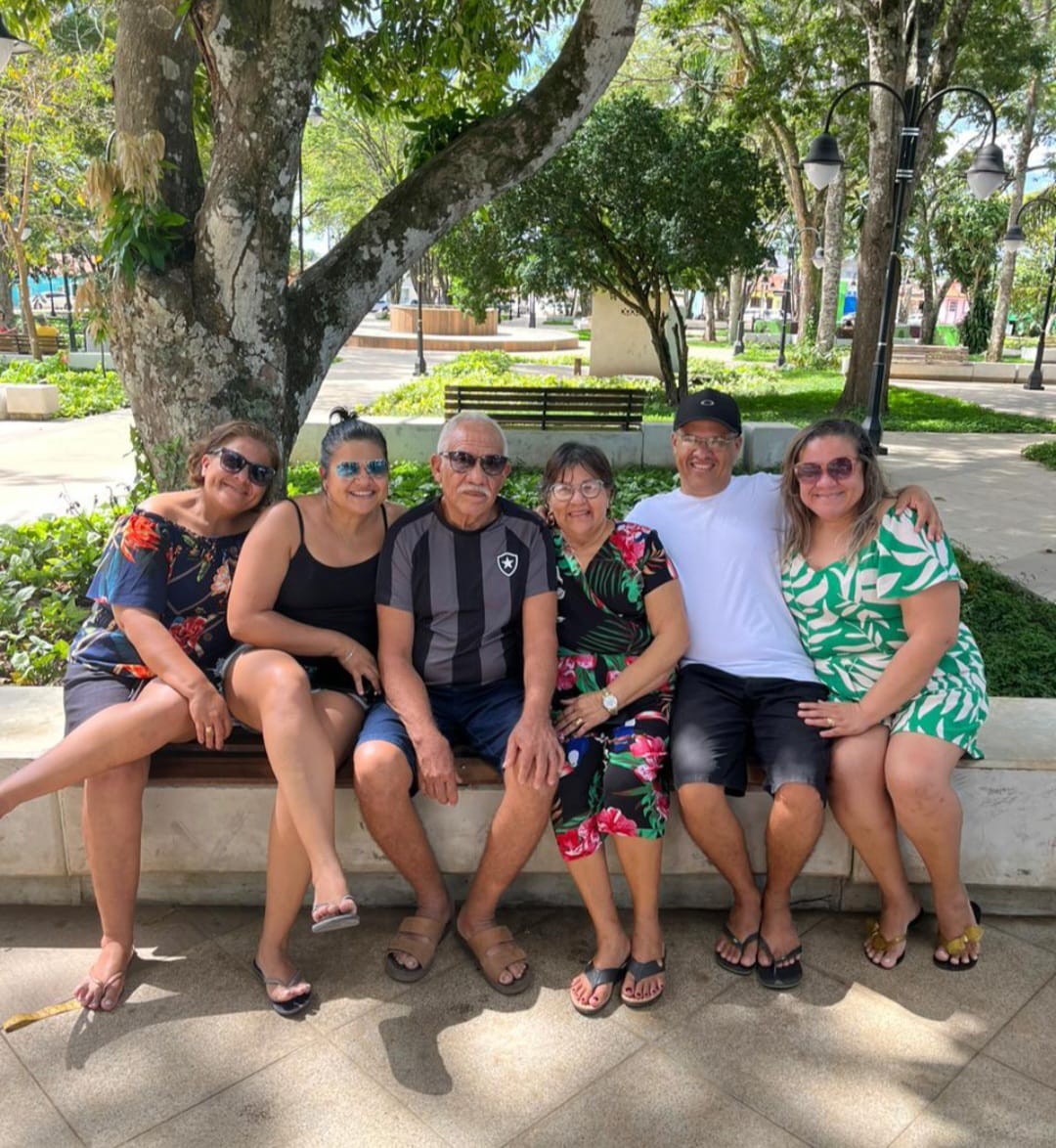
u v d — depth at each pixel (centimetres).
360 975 266
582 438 1002
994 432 1416
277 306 466
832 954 277
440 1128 215
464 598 276
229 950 275
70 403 1533
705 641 290
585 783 262
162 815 282
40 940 279
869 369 1587
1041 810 280
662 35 1938
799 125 2491
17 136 1805
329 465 271
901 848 288
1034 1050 240
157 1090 225
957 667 271
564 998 258
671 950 279
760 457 1019
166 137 471
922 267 3978
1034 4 2591
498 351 3041
